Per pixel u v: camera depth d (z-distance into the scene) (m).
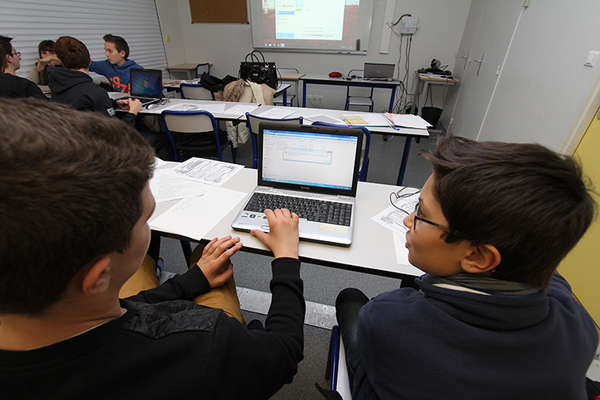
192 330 0.37
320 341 1.34
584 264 1.53
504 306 0.34
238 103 2.83
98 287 0.30
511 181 0.31
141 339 0.35
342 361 0.75
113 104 2.46
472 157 0.35
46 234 0.23
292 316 0.59
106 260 0.29
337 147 0.96
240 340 0.41
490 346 0.34
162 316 0.39
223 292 0.78
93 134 0.27
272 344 0.48
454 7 4.36
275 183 1.04
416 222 0.44
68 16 3.48
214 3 5.05
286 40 5.04
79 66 2.21
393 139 4.12
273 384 0.46
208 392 0.36
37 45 3.20
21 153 0.22
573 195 0.31
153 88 2.79
